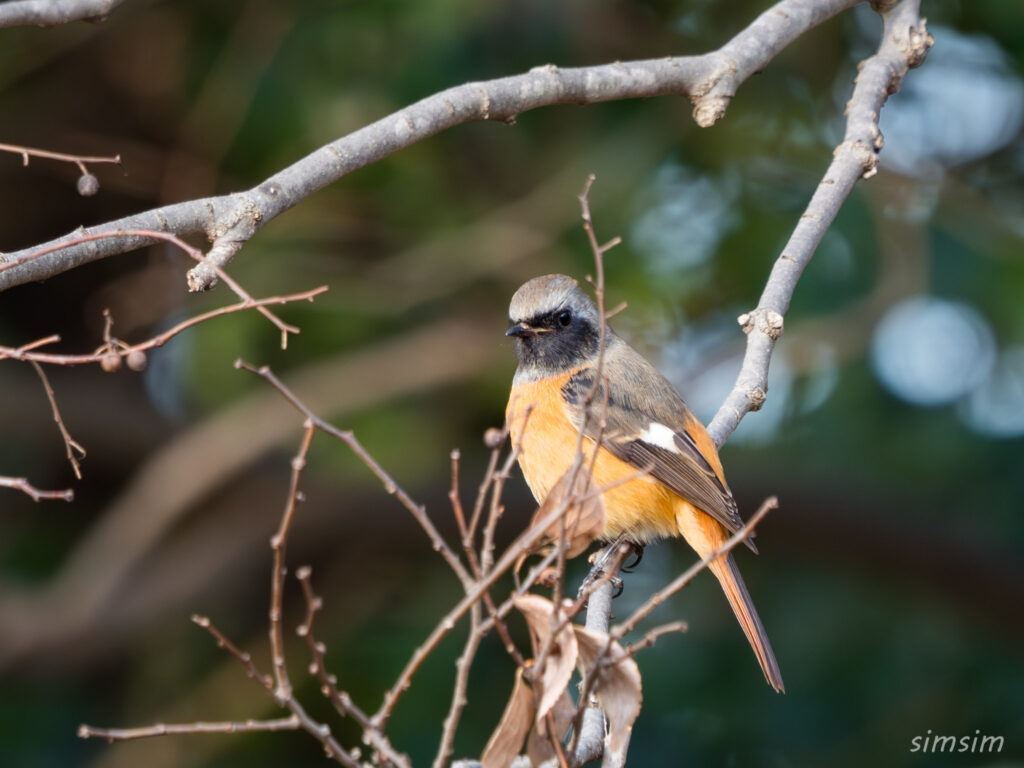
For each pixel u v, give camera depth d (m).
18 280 5.14
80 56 13.20
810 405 14.00
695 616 13.38
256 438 12.96
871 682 13.17
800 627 13.32
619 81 6.68
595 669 4.60
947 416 13.59
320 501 13.41
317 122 12.29
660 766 12.88
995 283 12.81
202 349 13.03
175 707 13.04
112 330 13.51
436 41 12.18
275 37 12.52
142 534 12.90
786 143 13.41
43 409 13.64
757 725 12.94
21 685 13.12
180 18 12.94
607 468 7.88
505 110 6.34
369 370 13.23
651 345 13.32
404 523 13.20
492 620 4.51
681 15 13.16
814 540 13.28
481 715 12.29
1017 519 13.64
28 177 13.58
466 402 13.87
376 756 4.71
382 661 12.61
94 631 12.92
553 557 4.80
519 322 8.29
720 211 13.53
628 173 12.88
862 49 13.12
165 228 5.44
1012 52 12.88
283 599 13.69
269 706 12.78
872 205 12.96
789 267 7.18
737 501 12.99
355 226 13.27
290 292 13.12
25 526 14.08
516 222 13.01
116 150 13.41
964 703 12.95
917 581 13.39
